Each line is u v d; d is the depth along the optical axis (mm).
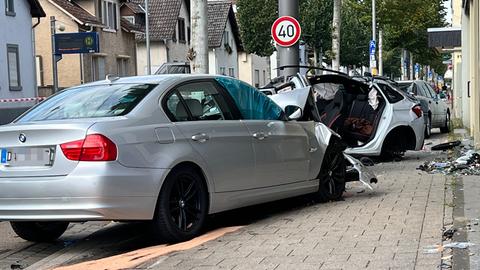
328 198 8469
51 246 7047
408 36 35562
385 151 13141
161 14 47750
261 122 7465
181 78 6891
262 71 62375
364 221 7059
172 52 47562
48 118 6570
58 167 5910
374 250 5766
